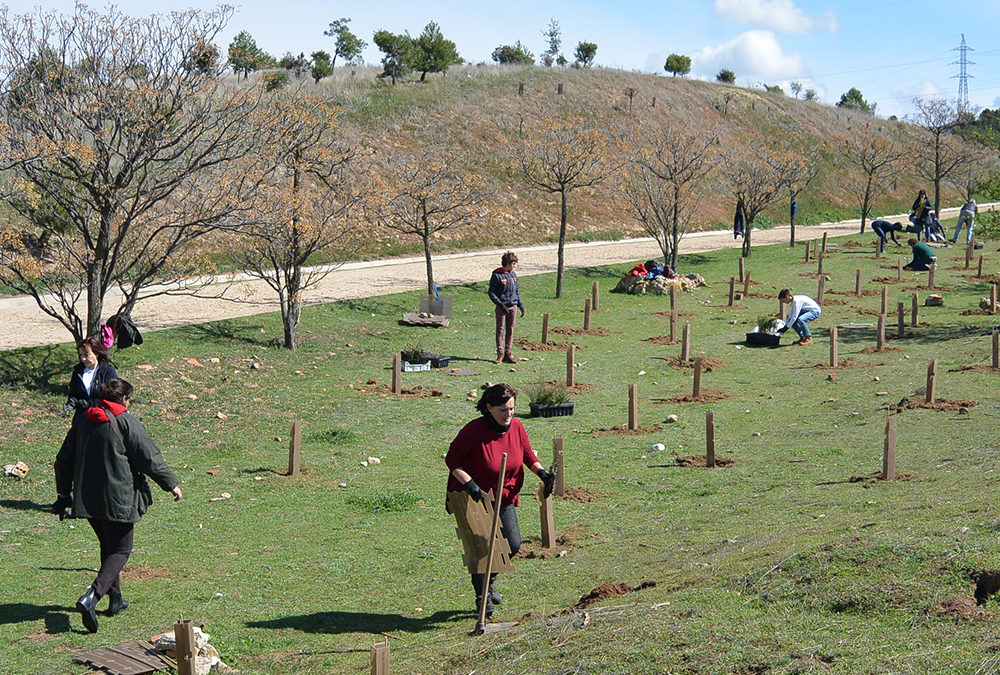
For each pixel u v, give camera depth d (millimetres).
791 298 24344
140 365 19203
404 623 7543
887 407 16047
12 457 14234
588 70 74875
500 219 47875
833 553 6195
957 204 75375
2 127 16094
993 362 18531
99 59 17844
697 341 25188
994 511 6996
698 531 9734
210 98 19125
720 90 81938
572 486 12758
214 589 8812
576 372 21703
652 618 5770
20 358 18891
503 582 8391
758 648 4969
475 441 7277
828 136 79438
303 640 7250
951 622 4980
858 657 4645
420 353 21844
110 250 19531
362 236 30141
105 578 7594
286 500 12555
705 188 59688
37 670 6664
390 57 63656
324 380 20266
